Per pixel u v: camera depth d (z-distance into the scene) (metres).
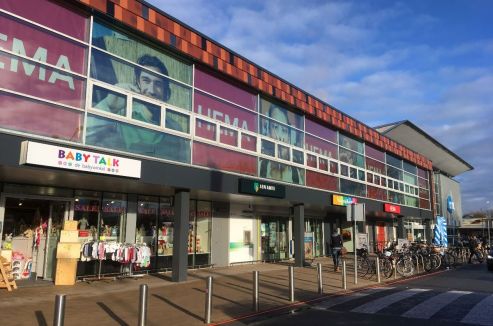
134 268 15.44
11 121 9.84
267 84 18.42
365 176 27.06
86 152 10.88
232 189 15.88
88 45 11.57
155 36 13.31
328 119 23.05
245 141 17.09
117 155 11.85
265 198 18.11
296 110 20.77
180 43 14.21
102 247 13.68
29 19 10.42
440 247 23.16
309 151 21.36
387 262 17.09
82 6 11.42
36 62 10.43
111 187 13.93
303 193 20.23
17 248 12.97
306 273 17.27
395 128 39.06
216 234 19.27
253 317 9.23
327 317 9.23
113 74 12.23
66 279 12.89
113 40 12.36
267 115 18.75
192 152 14.43
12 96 9.91
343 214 30.31
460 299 11.24
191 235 18.05
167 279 14.57
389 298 11.48
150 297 11.26
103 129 11.67
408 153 34.28
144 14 13.02
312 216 27.25
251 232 21.48
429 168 38.75
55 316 5.88
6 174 11.10
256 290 9.93
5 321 8.23
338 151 24.20
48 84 10.60
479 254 26.55
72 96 11.07
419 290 13.03
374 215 32.50
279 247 23.55
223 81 16.39
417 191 36.03
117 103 12.20
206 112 15.41
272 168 18.44
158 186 13.56
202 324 8.54
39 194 13.16
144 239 15.93
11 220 12.91
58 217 13.75
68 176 11.43
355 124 26.08
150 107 13.20
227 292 12.27
